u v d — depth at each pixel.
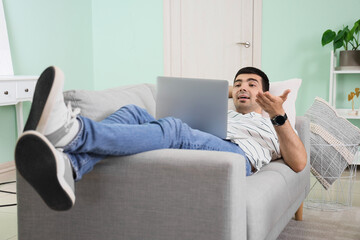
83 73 4.62
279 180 1.78
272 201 1.57
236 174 1.23
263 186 1.60
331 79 3.64
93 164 1.25
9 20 3.60
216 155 1.26
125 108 1.58
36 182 1.04
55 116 1.07
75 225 1.37
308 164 2.34
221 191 1.22
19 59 3.72
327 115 2.64
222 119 1.75
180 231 1.27
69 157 1.13
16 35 3.68
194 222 1.25
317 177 2.62
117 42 4.71
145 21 4.59
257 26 4.17
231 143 1.88
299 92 4.05
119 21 4.68
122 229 1.33
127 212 1.33
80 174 1.18
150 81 4.64
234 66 4.31
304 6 3.97
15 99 3.10
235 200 1.23
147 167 1.29
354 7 3.81
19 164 1.02
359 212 2.55
